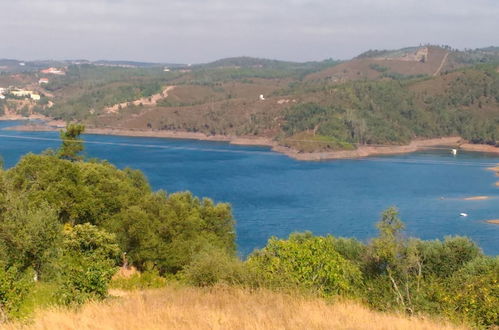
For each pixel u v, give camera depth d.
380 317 15.70
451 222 93.62
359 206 108.06
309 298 17.91
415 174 152.00
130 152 197.75
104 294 18.61
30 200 42.19
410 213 100.75
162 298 17.62
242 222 94.00
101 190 49.25
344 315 15.41
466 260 31.97
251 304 16.41
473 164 173.75
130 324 13.55
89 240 30.42
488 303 16.88
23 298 17.91
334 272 21.69
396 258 23.11
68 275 19.42
